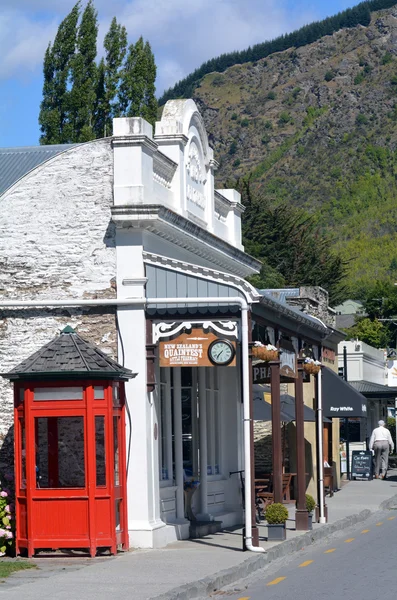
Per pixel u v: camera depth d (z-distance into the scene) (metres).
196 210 21.88
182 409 21.38
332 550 18.16
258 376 20.12
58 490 16.03
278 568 15.85
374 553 17.41
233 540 18.88
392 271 184.50
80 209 18.25
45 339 18.17
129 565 15.04
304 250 63.72
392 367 51.47
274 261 62.66
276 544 17.81
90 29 47.00
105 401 16.22
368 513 25.34
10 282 18.34
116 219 17.70
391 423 61.16
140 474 17.52
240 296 17.61
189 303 17.41
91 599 11.91
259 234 63.00
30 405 16.11
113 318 17.91
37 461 17.77
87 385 16.05
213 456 22.62
